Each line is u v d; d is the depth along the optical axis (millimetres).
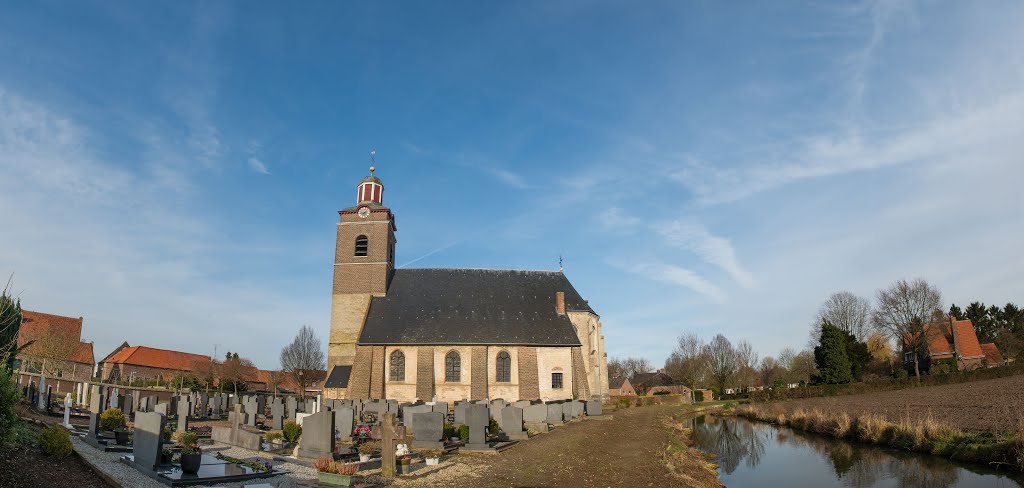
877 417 33688
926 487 20672
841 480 23047
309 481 15883
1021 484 20406
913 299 76625
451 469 18672
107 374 81938
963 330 75188
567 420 38312
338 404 38469
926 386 60469
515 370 50562
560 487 16516
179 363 87000
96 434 20109
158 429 15680
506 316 53312
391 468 17172
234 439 22203
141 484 14211
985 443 24609
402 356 50000
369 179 57344
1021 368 59594
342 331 52938
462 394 49281
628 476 18516
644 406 64250
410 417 29062
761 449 32125
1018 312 92625
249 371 90750
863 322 92938
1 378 13594
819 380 72875
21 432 15633
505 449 23828
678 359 109500
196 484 14789
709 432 41406
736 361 102688
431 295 54750
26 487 11680
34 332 59531
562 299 54562
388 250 56094
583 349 54969
